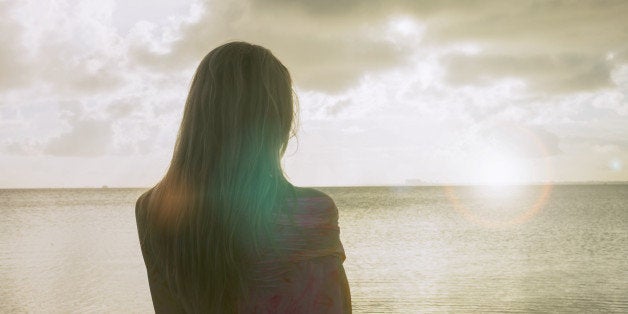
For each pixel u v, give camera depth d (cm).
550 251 7256
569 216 14038
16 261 6297
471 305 4069
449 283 4950
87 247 7562
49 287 4712
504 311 3894
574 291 4588
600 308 3988
